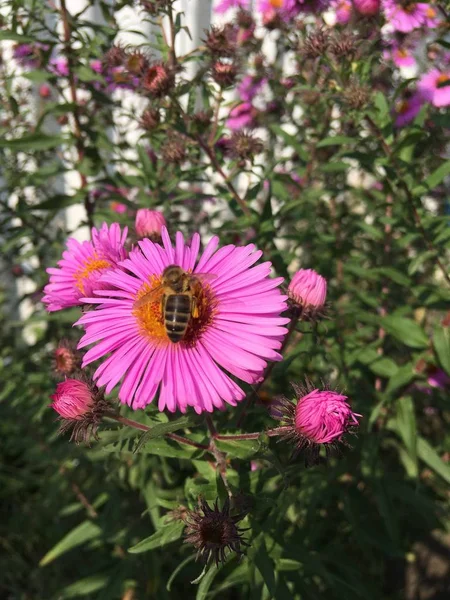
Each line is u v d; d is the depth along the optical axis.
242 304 0.08
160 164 0.15
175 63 0.13
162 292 0.08
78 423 0.08
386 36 0.16
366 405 0.14
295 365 0.13
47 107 0.16
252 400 0.10
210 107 0.14
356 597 0.13
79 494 0.16
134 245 0.10
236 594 0.15
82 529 0.14
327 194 0.16
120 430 0.09
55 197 0.16
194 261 0.09
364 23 0.15
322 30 0.13
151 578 0.13
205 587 0.08
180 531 0.09
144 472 0.13
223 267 0.09
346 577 0.14
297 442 0.08
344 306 0.15
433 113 0.15
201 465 0.09
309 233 0.16
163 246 0.10
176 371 0.08
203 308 0.08
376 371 0.14
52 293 0.09
